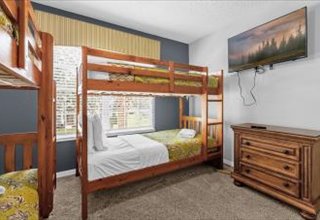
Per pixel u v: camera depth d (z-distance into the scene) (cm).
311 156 188
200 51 405
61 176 297
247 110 314
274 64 274
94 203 217
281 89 267
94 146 233
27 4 95
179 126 416
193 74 289
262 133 228
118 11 292
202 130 305
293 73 254
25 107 268
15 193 140
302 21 231
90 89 199
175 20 323
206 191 245
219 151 327
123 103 368
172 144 274
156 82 246
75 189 252
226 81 350
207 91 305
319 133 201
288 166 204
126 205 213
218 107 332
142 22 330
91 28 305
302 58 244
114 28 335
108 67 209
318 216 189
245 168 251
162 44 396
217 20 324
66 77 310
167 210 203
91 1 265
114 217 192
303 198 193
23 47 88
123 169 223
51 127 184
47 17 271
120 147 251
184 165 282
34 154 266
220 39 360
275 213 197
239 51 310
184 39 410
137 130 374
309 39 238
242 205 212
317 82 231
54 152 218
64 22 283
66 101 312
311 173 188
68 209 205
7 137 186
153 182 272
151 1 265
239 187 256
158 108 395
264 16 288
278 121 271
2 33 68
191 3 271
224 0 264
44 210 178
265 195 234
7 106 257
